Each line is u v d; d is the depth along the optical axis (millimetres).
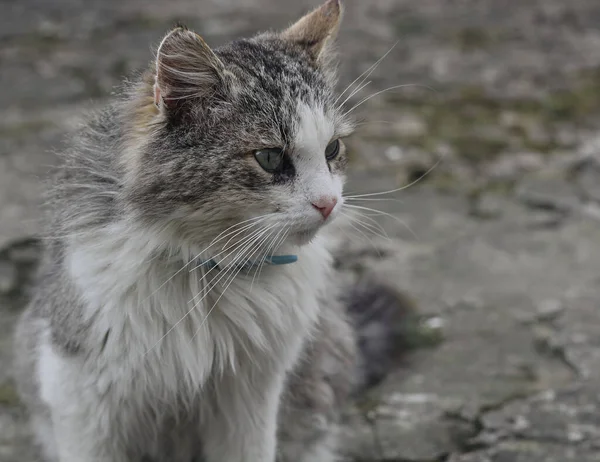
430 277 1369
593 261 1396
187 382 1084
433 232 1438
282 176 1052
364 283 1290
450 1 2379
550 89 1902
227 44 1100
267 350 1090
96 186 1065
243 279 1076
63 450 1096
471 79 1933
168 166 1039
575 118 1796
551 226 1454
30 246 1382
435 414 1209
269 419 1114
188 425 1131
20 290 1327
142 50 1975
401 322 1280
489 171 1590
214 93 1053
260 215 1051
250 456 1120
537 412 1205
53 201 1103
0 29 2062
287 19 2162
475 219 1464
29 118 1681
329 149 1082
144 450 1135
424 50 2061
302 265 1092
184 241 1056
